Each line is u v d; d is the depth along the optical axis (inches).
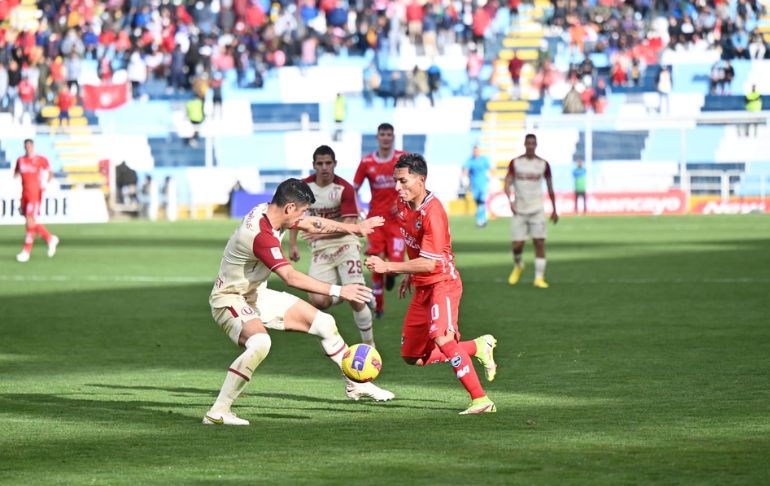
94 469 495.5
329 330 660.7
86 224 2878.9
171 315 1167.0
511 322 1074.1
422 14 3641.7
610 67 3602.4
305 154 3216.0
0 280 1539.1
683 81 3582.7
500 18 3745.1
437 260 638.5
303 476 478.0
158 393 725.9
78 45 3506.4
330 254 909.8
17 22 3750.0
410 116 3341.5
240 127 3181.6
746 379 739.4
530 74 3634.4
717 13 3659.0
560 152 3223.4
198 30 3683.6
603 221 2783.0
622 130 3203.7
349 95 3469.5
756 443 536.1
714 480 463.2
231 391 611.2
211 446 547.2
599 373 778.8
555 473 478.3
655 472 478.0
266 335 620.1
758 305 1172.5
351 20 3779.5
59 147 3245.6
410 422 611.2
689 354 856.3
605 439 550.6
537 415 624.7
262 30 3659.0
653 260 1737.2
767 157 3191.4
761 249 1915.6
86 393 725.3
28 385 761.0
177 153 3292.3
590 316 1111.0
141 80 3508.9
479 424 600.4
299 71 3538.4
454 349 637.9
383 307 1204.5
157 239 2303.2
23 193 1841.8
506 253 1905.8
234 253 625.9
